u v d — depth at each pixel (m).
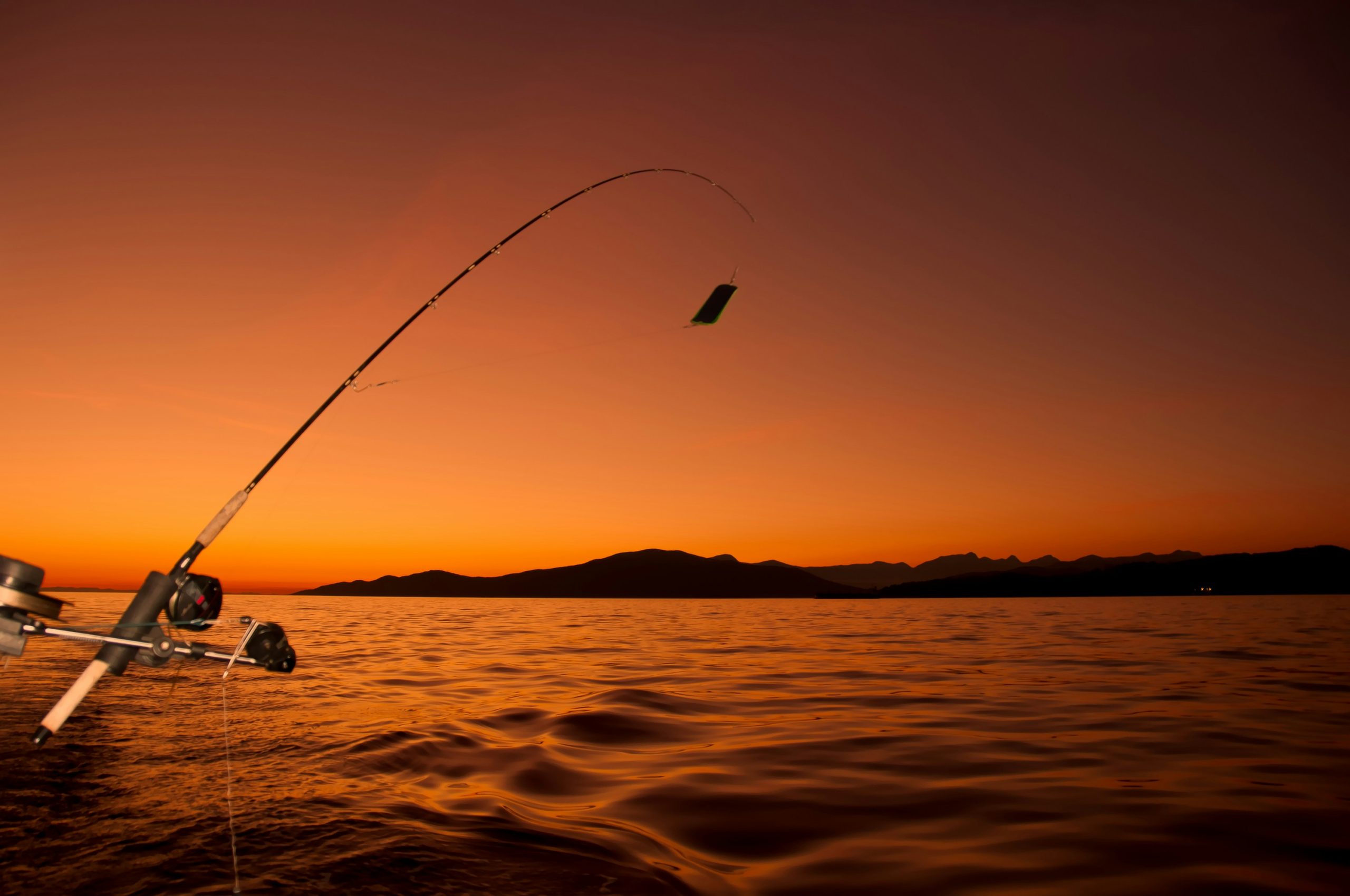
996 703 7.81
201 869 3.16
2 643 2.29
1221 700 7.83
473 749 5.64
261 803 4.16
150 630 2.39
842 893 3.12
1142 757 5.44
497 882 3.11
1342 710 7.16
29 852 3.32
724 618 29.39
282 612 33.75
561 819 4.05
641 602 68.56
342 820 3.87
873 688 8.90
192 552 2.55
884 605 50.81
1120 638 16.23
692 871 3.34
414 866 3.24
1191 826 3.95
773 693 8.58
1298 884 3.22
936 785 4.76
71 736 5.85
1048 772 5.06
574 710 7.22
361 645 15.08
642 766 5.24
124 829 3.66
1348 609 31.53
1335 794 4.49
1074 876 3.32
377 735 6.05
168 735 5.96
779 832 3.89
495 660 12.23
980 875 3.33
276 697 8.11
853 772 5.08
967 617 28.52
